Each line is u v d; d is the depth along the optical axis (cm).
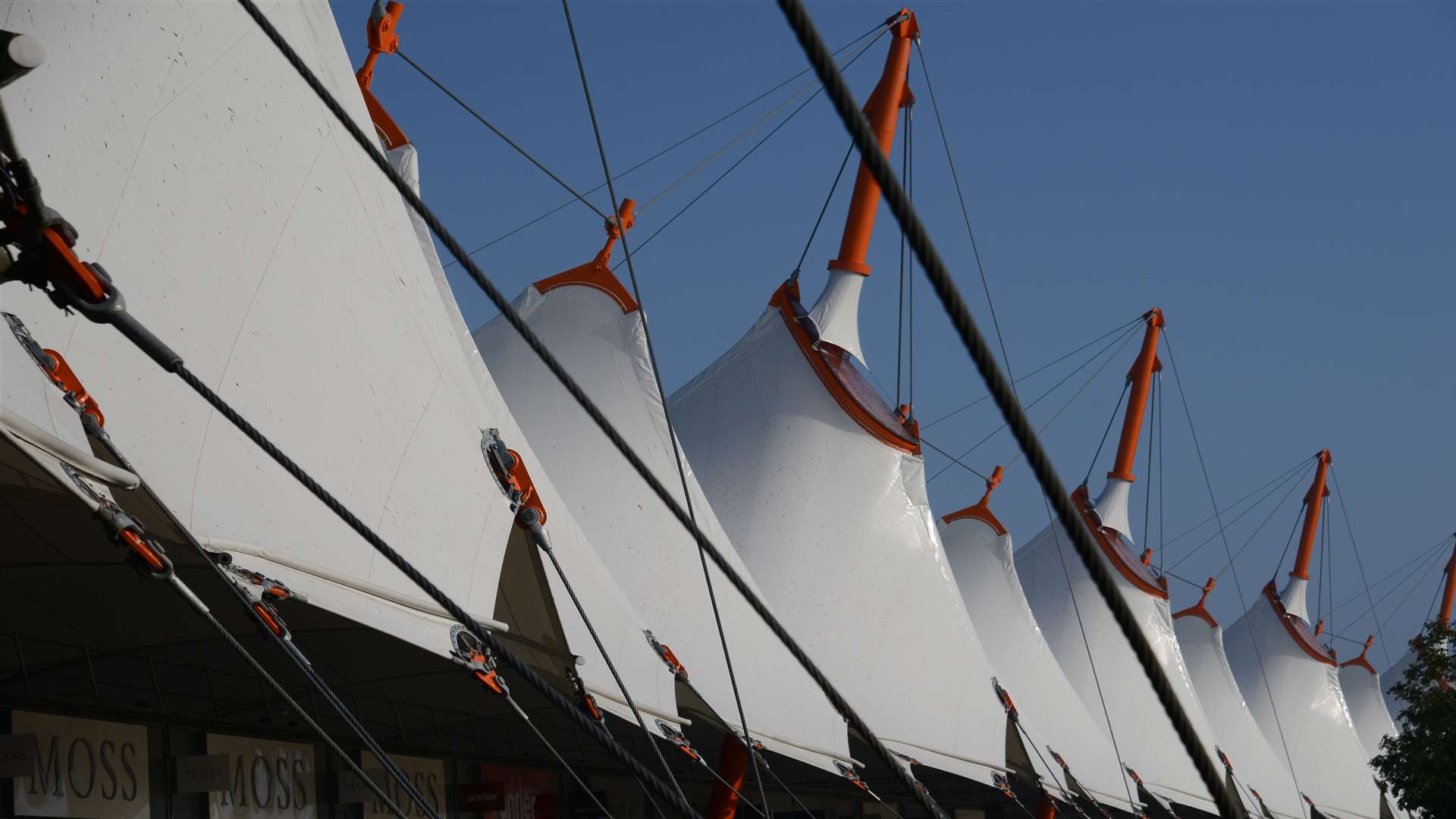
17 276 520
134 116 1327
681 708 2548
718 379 3425
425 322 1772
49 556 1327
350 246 1630
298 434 1452
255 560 1293
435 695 2033
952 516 4634
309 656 1727
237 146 1455
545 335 2811
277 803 1822
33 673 1597
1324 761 6594
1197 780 5028
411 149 2142
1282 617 6819
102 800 1520
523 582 1909
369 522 1512
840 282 3338
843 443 3284
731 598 2722
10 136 510
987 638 4450
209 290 1382
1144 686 5119
